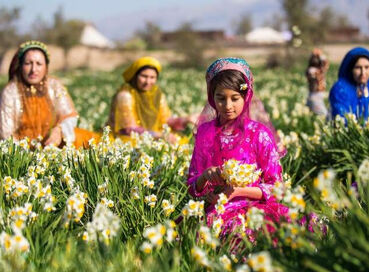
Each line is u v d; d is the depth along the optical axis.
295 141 6.28
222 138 4.05
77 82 29.80
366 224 2.73
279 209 3.77
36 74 6.41
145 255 3.07
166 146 5.61
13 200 3.67
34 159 4.75
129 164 4.66
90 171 4.23
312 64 8.38
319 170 5.71
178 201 4.05
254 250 3.14
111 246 2.97
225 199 3.43
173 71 37.03
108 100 17.95
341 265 2.65
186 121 7.76
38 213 3.47
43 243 3.11
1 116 6.40
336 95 6.82
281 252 2.85
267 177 3.97
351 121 5.86
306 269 2.66
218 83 3.82
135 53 55.72
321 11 35.19
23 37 60.22
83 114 13.66
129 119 7.31
